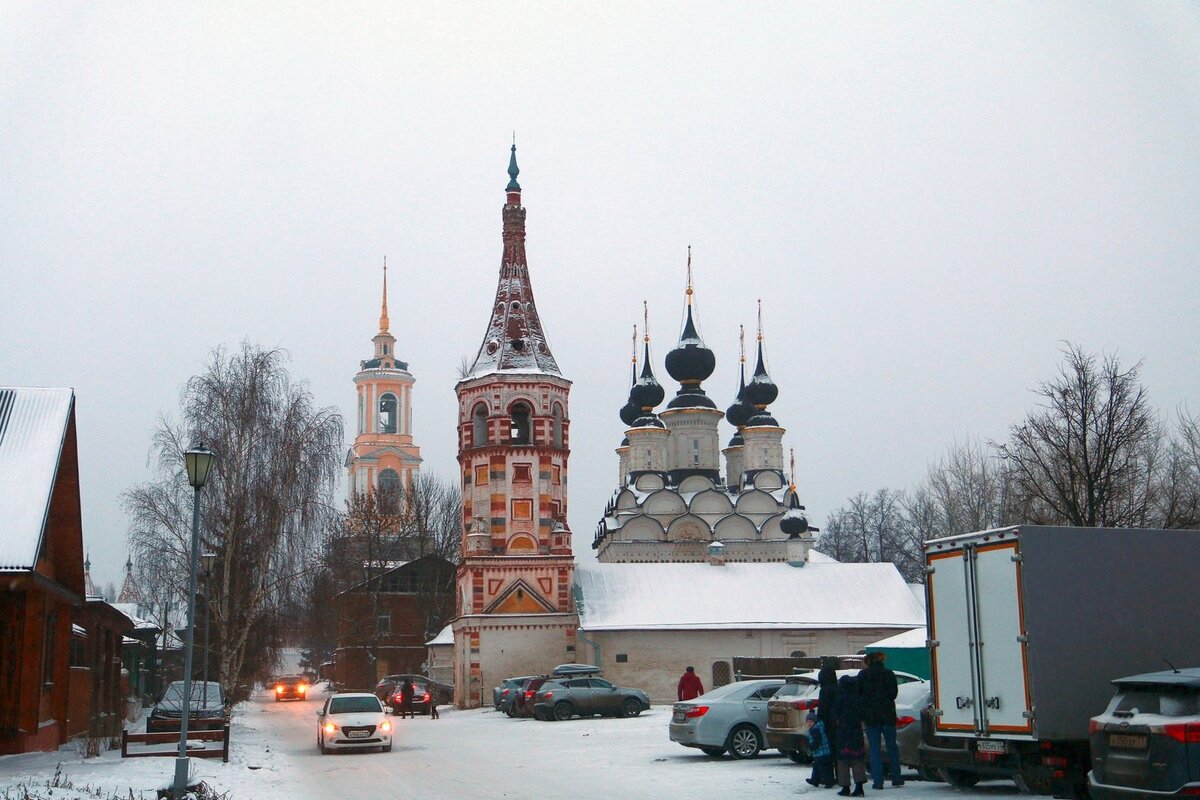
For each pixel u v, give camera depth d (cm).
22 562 2442
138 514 4512
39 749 2877
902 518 10838
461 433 6312
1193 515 4625
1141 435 4644
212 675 5175
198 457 2330
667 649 5944
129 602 7462
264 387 4581
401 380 14412
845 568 6506
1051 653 1781
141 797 2019
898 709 2209
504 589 5994
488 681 5897
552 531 6112
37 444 2723
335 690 8525
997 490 7569
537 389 6200
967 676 1873
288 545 4478
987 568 1858
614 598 6125
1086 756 1780
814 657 6003
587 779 2384
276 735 4112
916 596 6344
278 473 4466
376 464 14012
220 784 2370
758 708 2702
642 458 8606
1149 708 1523
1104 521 4250
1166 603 1858
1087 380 4334
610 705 4534
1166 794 1466
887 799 1898
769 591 6272
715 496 8131
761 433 8856
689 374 8888
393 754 3169
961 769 1978
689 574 6362
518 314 6391
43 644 2923
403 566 8606
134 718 5081
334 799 2152
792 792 2044
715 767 2514
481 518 6094
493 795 2155
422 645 8662
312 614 5975
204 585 4338
